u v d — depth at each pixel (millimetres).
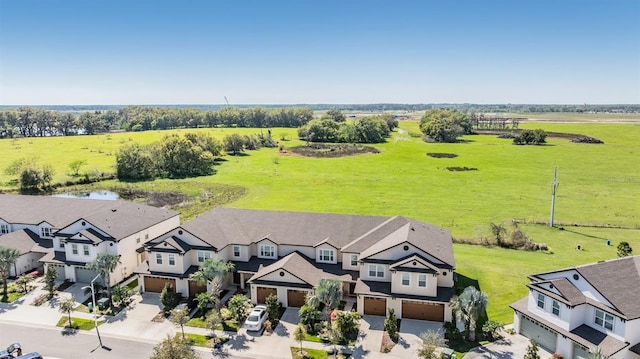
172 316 35656
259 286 39312
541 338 32688
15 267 45719
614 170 113250
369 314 37938
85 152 140000
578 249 56344
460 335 34281
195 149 115688
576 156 135250
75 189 98438
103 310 38844
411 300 36312
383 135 192625
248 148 157500
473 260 50812
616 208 77438
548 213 74500
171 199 88562
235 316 36969
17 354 31562
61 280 45219
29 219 50531
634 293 29547
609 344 28141
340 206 80750
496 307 39250
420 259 36031
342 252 40688
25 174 97625
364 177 108812
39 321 37031
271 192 93000
